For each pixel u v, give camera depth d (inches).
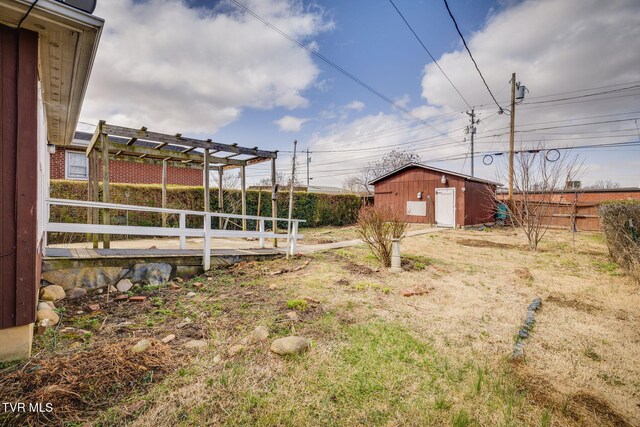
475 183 673.6
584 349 121.0
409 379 96.8
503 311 163.6
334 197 760.3
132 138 249.3
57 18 93.0
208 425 72.4
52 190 346.0
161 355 102.7
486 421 78.4
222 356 106.2
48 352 103.9
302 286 199.3
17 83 97.5
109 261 185.9
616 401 88.7
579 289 208.1
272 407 80.4
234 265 252.5
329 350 113.9
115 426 69.8
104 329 126.2
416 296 187.2
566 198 604.1
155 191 431.8
